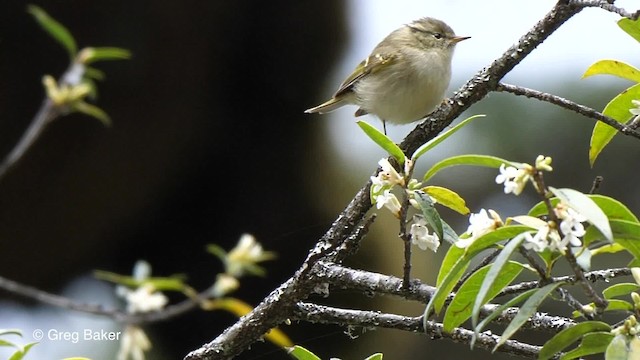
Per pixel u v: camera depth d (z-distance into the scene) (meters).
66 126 12.30
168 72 12.77
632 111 4.16
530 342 10.79
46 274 12.78
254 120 13.55
